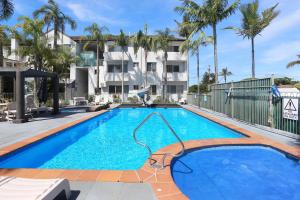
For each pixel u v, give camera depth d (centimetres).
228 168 651
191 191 518
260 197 491
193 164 680
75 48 3831
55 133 996
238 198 486
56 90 1766
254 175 604
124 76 3703
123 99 3484
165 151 714
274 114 1079
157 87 3791
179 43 3859
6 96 2258
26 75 1446
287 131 986
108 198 414
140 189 449
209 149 795
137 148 880
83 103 2922
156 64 3800
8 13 1847
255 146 816
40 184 375
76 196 421
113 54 3662
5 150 720
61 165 697
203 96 2398
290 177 593
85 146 915
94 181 485
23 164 706
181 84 3816
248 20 2278
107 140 1016
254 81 1270
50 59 2317
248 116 1343
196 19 2309
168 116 1927
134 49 3528
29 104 1662
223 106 1772
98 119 1695
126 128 1327
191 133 1186
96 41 3706
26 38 2225
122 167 676
